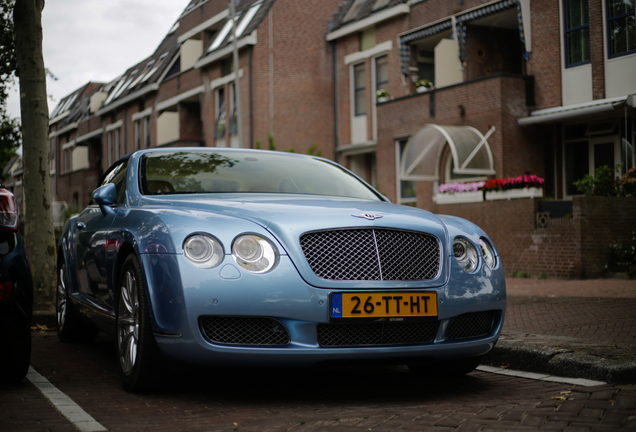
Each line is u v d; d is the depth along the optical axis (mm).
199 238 3559
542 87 15547
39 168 7891
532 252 11961
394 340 3691
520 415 3189
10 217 3844
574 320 6461
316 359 3527
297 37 23344
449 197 13938
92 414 3416
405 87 20234
